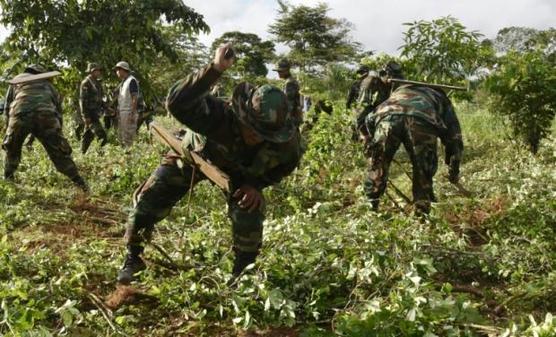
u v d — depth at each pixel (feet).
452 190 23.67
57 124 25.58
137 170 26.89
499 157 31.83
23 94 25.57
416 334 11.27
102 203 25.11
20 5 45.32
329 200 24.76
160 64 67.31
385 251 14.30
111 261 16.46
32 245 18.84
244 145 12.96
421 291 12.05
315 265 14.39
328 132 28.19
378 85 26.21
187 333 12.76
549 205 18.26
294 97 31.60
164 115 62.23
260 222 13.96
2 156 31.45
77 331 12.36
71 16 46.06
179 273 15.11
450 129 19.66
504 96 29.94
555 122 40.09
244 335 12.59
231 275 13.74
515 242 18.03
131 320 12.92
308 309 12.92
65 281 14.06
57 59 46.73
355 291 13.33
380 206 22.59
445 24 32.09
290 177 26.16
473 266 16.02
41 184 27.55
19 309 11.57
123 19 46.62
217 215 18.44
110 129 43.16
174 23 48.67
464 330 11.86
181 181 14.48
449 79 32.32
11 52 46.60
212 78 11.89
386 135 19.29
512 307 13.73
